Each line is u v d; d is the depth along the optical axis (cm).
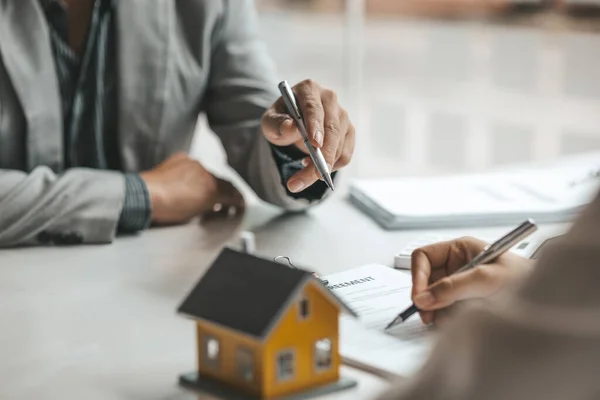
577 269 46
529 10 377
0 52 154
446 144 415
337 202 163
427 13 404
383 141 416
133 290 116
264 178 150
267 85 167
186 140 172
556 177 167
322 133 126
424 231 142
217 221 151
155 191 145
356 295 109
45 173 143
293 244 136
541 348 46
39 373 91
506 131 401
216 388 82
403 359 89
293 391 81
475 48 400
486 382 48
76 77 163
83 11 162
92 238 138
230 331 77
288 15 396
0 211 136
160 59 165
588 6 362
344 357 90
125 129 165
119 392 87
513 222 145
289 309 79
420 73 413
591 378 46
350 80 405
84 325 104
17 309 109
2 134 156
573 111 378
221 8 169
